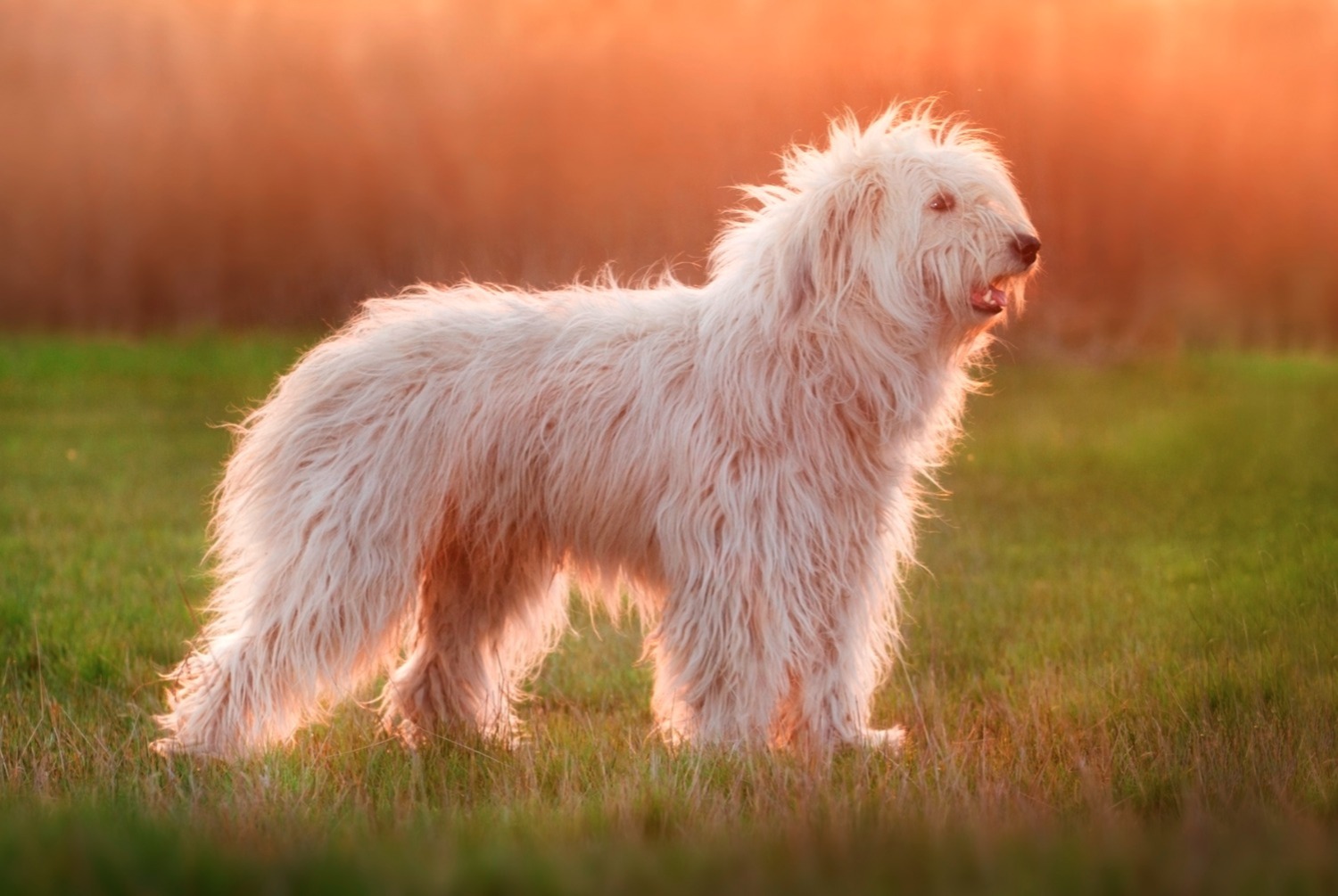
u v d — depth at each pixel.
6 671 9.54
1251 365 27.66
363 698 10.08
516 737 8.55
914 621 11.11
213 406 24.81
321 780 7.09
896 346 7.82
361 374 8.19
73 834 4.35
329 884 3.95
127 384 27.00
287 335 33.41
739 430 7.77
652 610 8.56
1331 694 8.15
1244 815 5.66
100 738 7.86
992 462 19.38
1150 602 11.38
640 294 8.61
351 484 7.98
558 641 9.76
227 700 7.89
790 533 7.77
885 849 4.47
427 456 8.06
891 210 7.73
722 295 8.12
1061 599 11.85
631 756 7.52
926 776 6.74
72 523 15.27
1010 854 4.28
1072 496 16.97
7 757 7.66
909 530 8.58
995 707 8.98
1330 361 28.12
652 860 4.28
